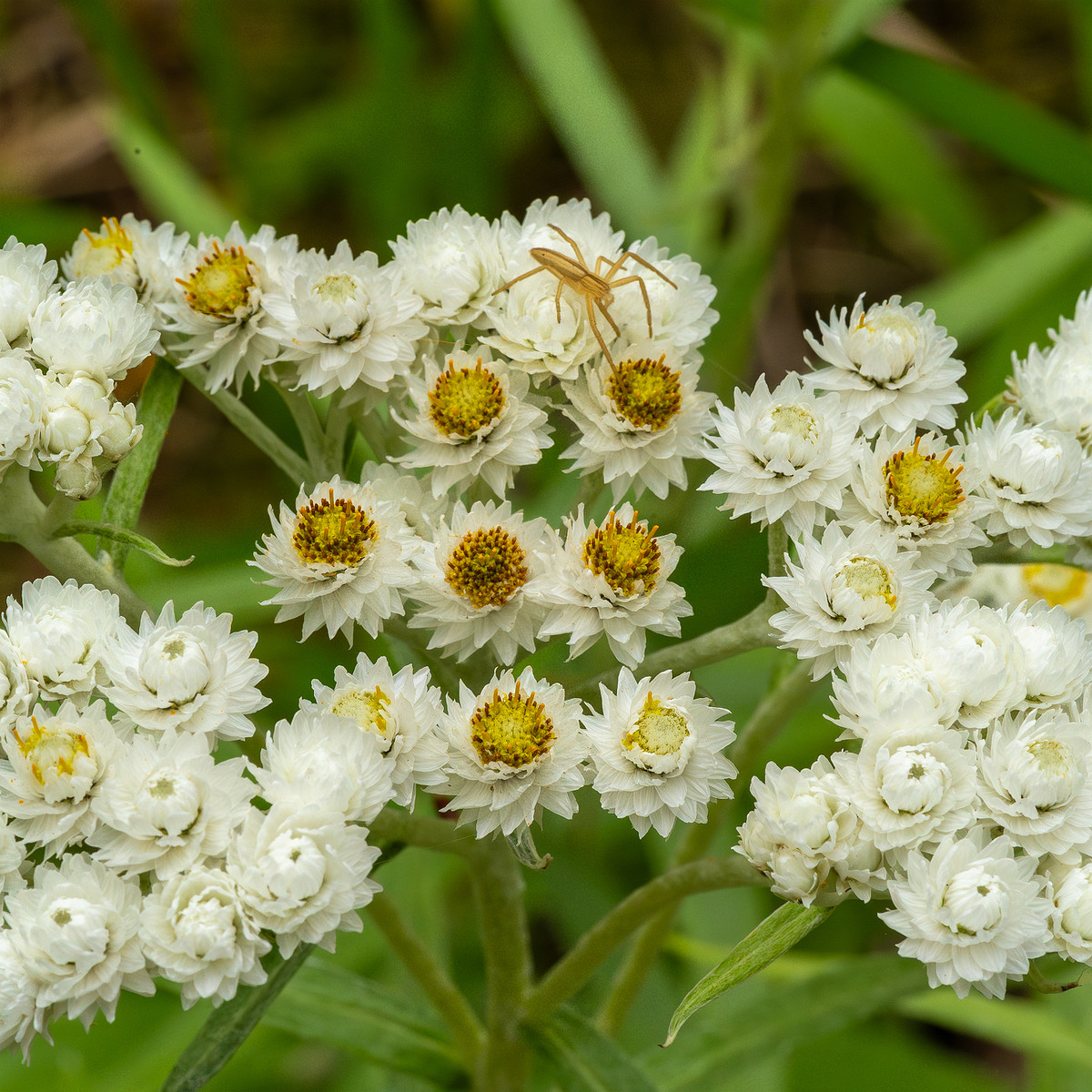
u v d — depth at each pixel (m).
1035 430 0.44
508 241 0.44
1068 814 0.42
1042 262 0.50
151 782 0.42
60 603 0.43
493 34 0.51
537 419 0.44
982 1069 0.49
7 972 0.42
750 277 0.49
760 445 0.43
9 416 0.43
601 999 0.48
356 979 0.45
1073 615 0.46
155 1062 0.47
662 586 0.43
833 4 0.48
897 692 0.42
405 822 0.43
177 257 0.45
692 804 0.43
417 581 0.43
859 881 0.42
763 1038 0.45
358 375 0.44
